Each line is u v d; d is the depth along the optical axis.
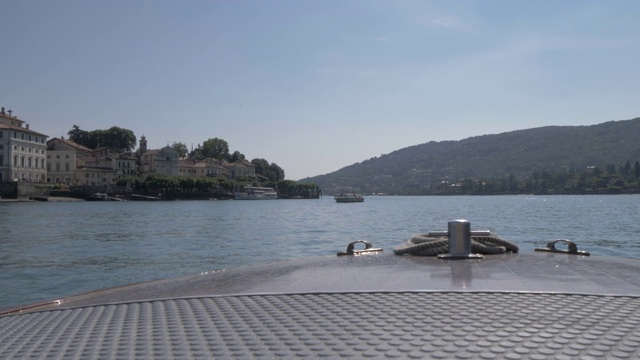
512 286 7.15
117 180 168.50
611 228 49.19
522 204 137.25
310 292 7.07
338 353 4.79
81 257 30.75
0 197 126.50
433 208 118.00
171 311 6.54
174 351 5.01
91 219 71.12
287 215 86.12
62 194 145.50
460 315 5.77
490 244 10.14
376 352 4.79
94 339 5.54
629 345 4.80
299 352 4.85
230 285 8.20
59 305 7.98
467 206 129.12
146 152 195.50
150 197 165.50
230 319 6.00
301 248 35.72
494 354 4.66
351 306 6.29
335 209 116.19
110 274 24.36
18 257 30.78
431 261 9.34
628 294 6.61
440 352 4.74
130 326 5.95
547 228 49.88
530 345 4.84
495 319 5.61
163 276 23.75
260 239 42.72
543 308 5.99
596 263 8.97
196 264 27.73
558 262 9.06
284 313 6.14
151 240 41.72
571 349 4.73
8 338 5.85
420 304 6.26
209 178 186.88
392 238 42.44
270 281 8.26
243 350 4.95
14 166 132.50
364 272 8.52
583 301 6.28
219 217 78.75
